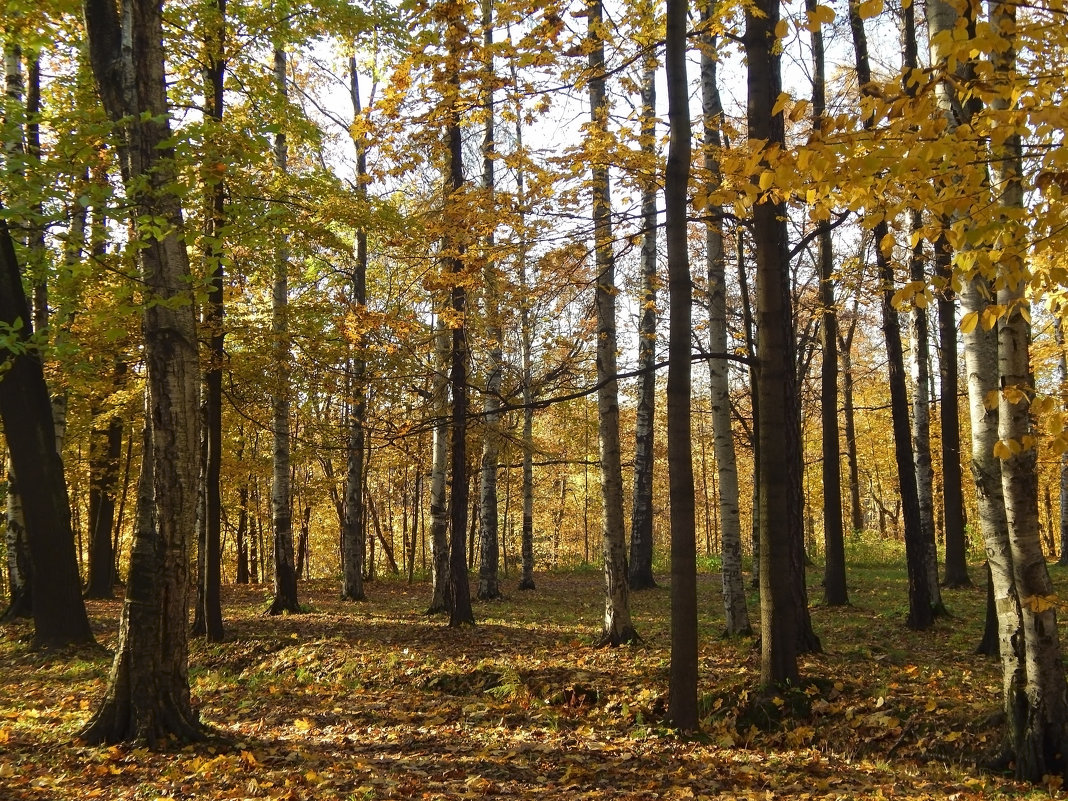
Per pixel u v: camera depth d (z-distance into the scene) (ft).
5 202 24.07
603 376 36.42
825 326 46.93
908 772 20.44
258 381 39.75
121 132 24.14
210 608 40.11
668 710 24.56
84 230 31.78
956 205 13.01
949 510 54.03
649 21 25.59
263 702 29.43
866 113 12.53
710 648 33.65
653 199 35.01
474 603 55.57
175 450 21.77
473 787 19.08
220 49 36.76
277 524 50.14
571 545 155.22
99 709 21.66
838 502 47.06
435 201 43.65
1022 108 12.30
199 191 29.55
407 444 60.39
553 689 28.58
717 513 146.10
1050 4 11.76
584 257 29.89
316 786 18.42
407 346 43.73
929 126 12.02
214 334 37.50
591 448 104.17
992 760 20.48
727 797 18.63
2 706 26.86
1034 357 39.32
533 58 25.80
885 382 84.79
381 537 105.29
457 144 42.27
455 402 42.09
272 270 40.50
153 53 22.49
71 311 33.24
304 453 61.57
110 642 40.24
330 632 40.47
